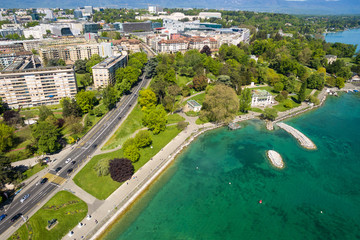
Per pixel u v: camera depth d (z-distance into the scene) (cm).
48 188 13162
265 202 13312
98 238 11006
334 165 16212
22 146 16712
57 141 16375
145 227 11650
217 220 12175
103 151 16300
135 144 16125
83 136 17912
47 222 11194
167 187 14050
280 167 15888
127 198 12800
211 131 19800
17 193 12750
